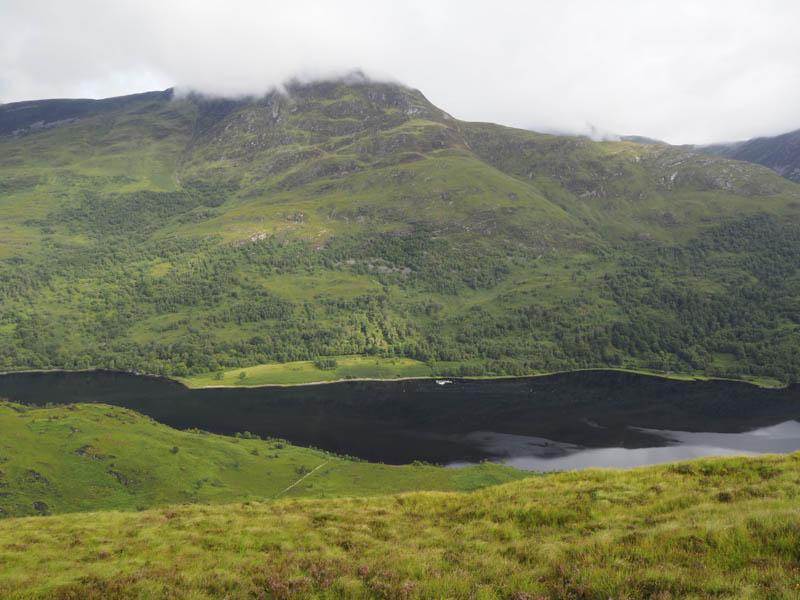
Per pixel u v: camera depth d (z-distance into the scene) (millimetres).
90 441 141500
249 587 17812
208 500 125500
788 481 24859
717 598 13133
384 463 167750
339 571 18594
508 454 176000
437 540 23906
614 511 24969
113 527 32562
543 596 14953
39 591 18953
